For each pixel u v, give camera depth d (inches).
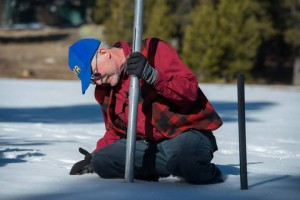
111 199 347.6
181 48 2851.9
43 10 5147.6
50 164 475.8
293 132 793.6
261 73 3112.7
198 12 2549.2
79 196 354.0
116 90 413.1
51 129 759.1
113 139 434.9
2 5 4837.6
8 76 2613.2
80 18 5064.0
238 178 427.5
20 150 543.5
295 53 3038.9
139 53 385.4
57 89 1646.2
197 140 402.0
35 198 347.9
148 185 393.4
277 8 2952.8
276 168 489.1
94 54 399.9
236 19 2541.8
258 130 810.8
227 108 1149.1
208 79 2513.5
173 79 390.3
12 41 3673.7
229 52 2539.4
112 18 3016.7
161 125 405.4
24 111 1041.5
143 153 410.9
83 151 441.1
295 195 369.7
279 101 1376.7
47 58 3093.0
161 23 2689.5
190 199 353.1
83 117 948.6
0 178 408.2
